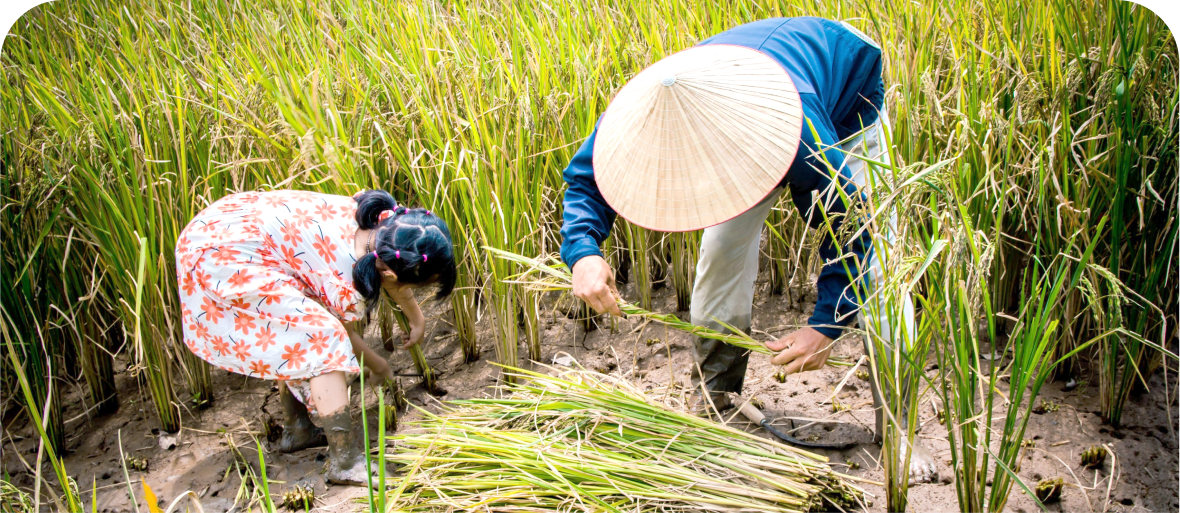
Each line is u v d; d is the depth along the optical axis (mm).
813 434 2793
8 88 3602
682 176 1984
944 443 2674
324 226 2562
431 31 4094
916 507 2377
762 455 2455
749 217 2441
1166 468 2482
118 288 2967
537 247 3342
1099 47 2686
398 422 3086
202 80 3922
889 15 3586
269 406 3281
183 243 2527
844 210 2082
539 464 2352
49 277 3039
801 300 3670
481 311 3842
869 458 2629
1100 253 2836
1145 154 2590
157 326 2980
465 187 3080
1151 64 2580
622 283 4055
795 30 2324
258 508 2662
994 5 3443
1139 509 2338
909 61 3246
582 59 3562
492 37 4055
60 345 3248
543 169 3311
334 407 2627
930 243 1937
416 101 3201
